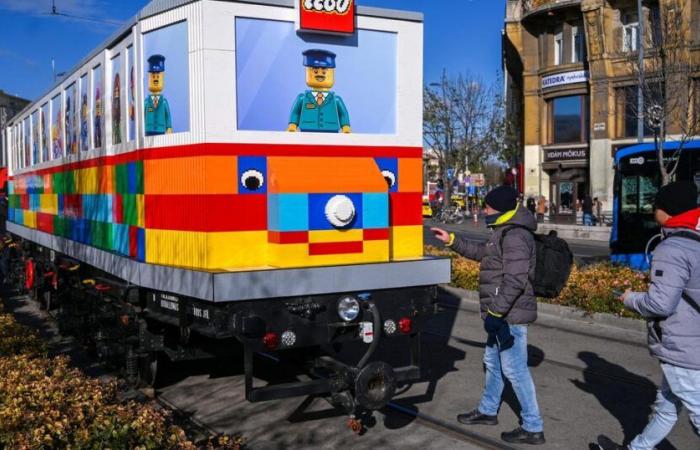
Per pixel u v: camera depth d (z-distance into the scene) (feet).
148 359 22.86
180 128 18.71
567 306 34.86
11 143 49.16
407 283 19.13
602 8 110.01
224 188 17.99
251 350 17.10
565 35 121.39
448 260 19.80
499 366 19.01
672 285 13.58
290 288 17.47
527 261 17.24
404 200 20.68
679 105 65.72
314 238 18.13
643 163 51.21
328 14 19.01
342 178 18.72
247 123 18.35
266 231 18.42
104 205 24.22
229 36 18.08
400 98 20.59
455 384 23.47
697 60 75.82
